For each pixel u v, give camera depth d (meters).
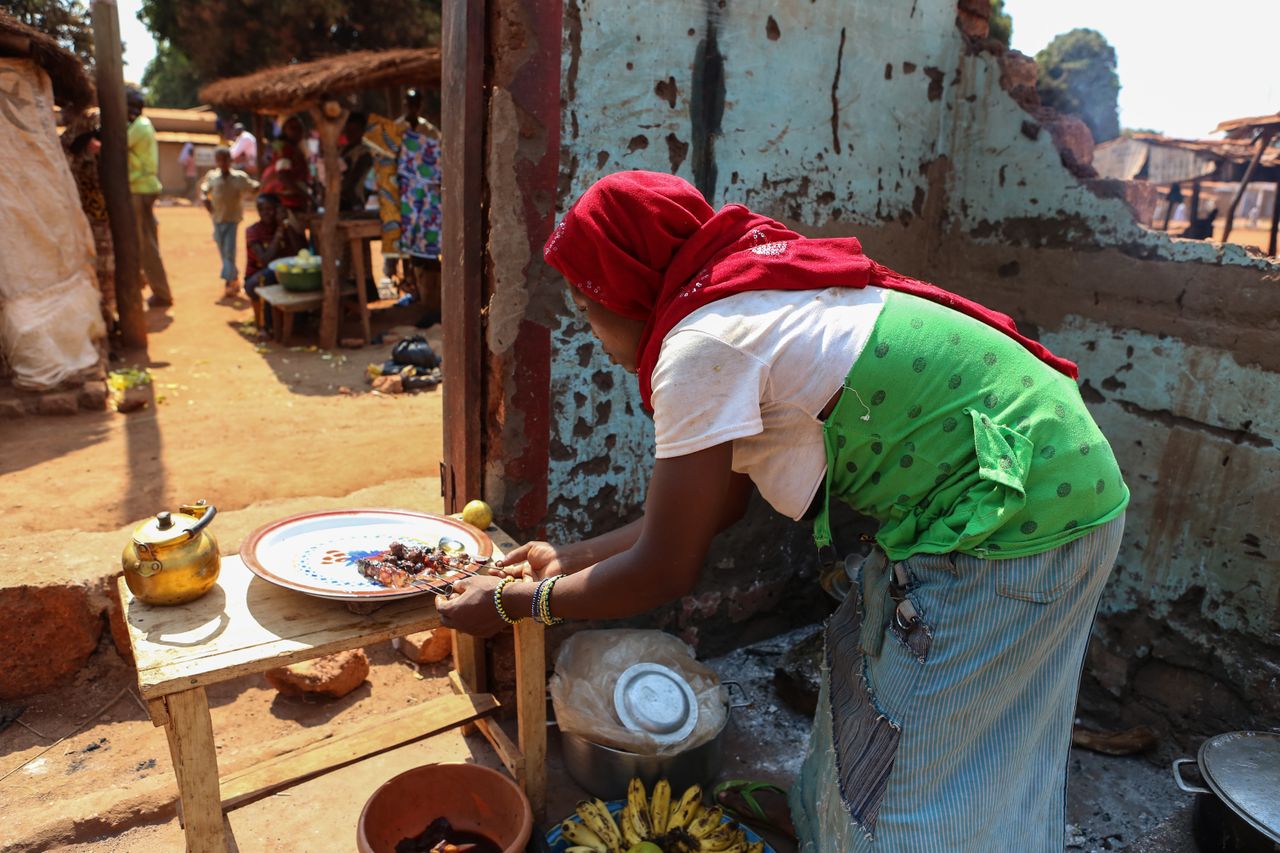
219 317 8.00
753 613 3.02
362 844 1.78
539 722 2.13
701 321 1.31
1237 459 2.30
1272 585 2.26
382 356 6.77
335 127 6.56
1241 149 7.45
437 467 4.17
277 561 1.94
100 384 5.20
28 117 4.79
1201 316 2.34
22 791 2.30
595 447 2.53
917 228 3.02
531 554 1.89
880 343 1.32
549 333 2.35
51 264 5.01
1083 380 2.67
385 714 2.61
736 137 2.50
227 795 1.88
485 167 2.18
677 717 2.24
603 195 1.39
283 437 4.65
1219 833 2.03
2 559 2.78
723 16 2.39
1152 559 2.53
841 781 1.60
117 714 2.63
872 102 2.76
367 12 19.33
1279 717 2.29
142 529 1.78
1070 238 2.65
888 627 1.53
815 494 1.46
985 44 2.84
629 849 1.94
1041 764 1.62
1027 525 1.34
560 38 2.15
